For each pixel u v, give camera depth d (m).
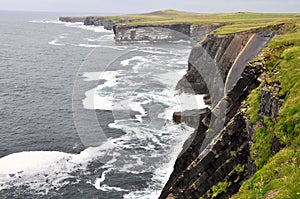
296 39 21.20
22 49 136.12
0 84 73.12
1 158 34.56
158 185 27.97
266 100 15.82
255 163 13.66
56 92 66.75
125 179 29.16
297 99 13.68
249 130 15.96
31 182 29.81
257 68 19.69
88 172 31.34
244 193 11.34
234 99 20.42
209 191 16.42
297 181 9.62
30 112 53.09
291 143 12.23
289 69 16.33
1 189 28.44
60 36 187.88
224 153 17.05
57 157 34.94
